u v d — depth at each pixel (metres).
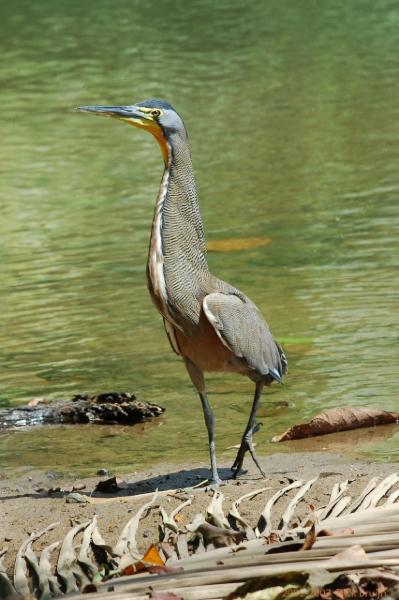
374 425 11.14
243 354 9.62
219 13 44.44
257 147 24.30
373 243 17.36
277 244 17.69
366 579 6.98
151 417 11.66
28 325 14.73
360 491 9.03
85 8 47.47
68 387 12.55
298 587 6.81
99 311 15.19
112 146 25.48
